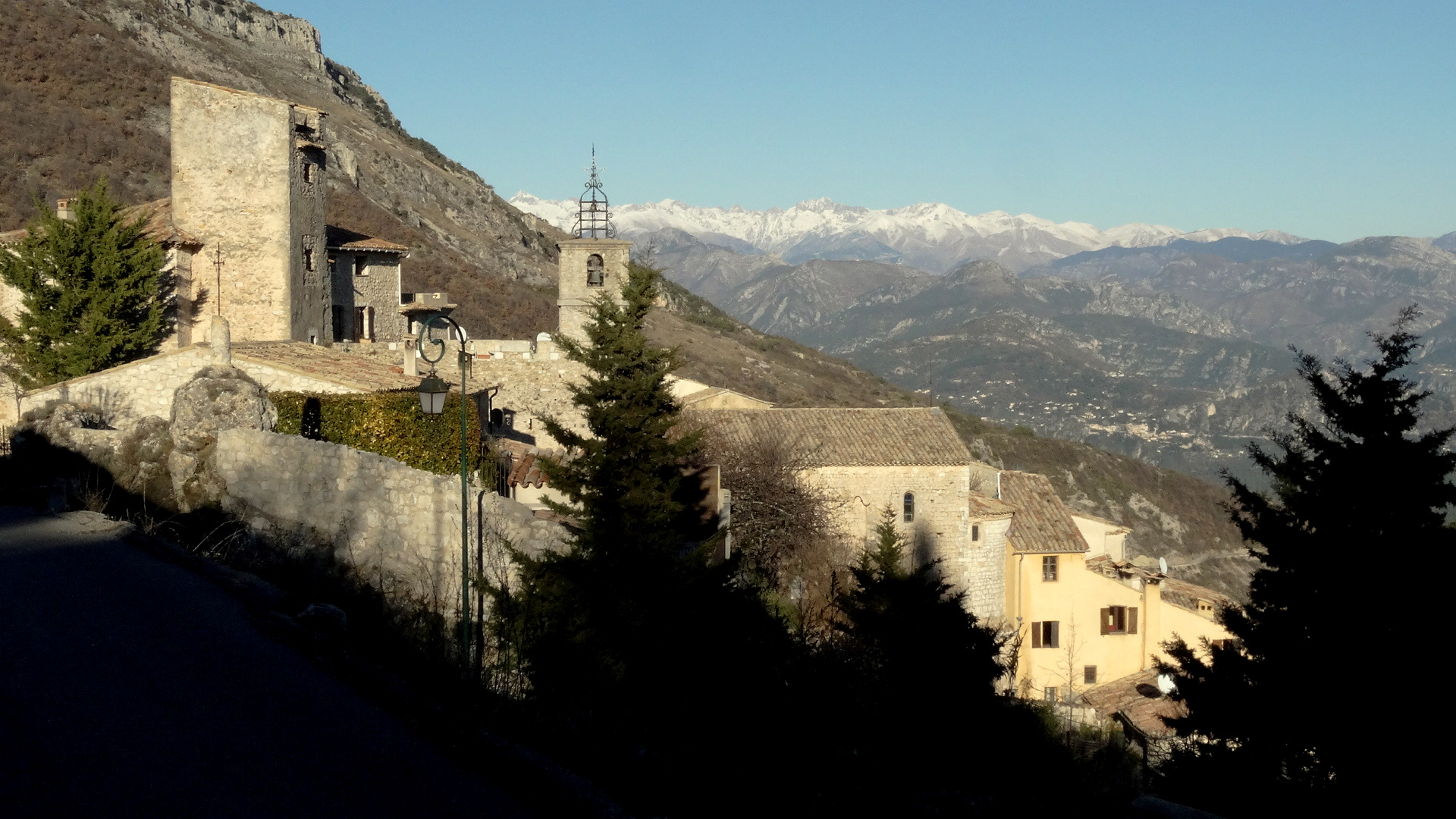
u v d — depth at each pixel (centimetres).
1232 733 2450
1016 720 2828
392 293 5541
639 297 2673
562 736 1392
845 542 4847
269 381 3159
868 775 1888
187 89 4162
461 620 2144
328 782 981
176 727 1052
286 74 15900
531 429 4747
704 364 11200
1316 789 2222
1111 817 1928
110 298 3559
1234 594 9819
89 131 8400
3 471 2559
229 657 1279
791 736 1906
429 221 12750
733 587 2570
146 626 1352
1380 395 2514
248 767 986
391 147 14900
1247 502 2620
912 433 5169
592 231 5022
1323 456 2555
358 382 3259
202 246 4144
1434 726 2148
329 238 5175
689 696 2042
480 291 9725
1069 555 5094
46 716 1035
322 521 2386
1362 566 2378
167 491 2534
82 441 2633
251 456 2475
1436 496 2459
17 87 8750
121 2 12888
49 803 861
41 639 1259
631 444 2534
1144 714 4047
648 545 2388
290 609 1550
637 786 1309
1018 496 5419
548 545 2414
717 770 1559
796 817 1554
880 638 3027
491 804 995
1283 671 2373
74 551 1711
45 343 3550
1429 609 2291
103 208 3656
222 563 2023
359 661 1338
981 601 5062
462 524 2166
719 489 3441
